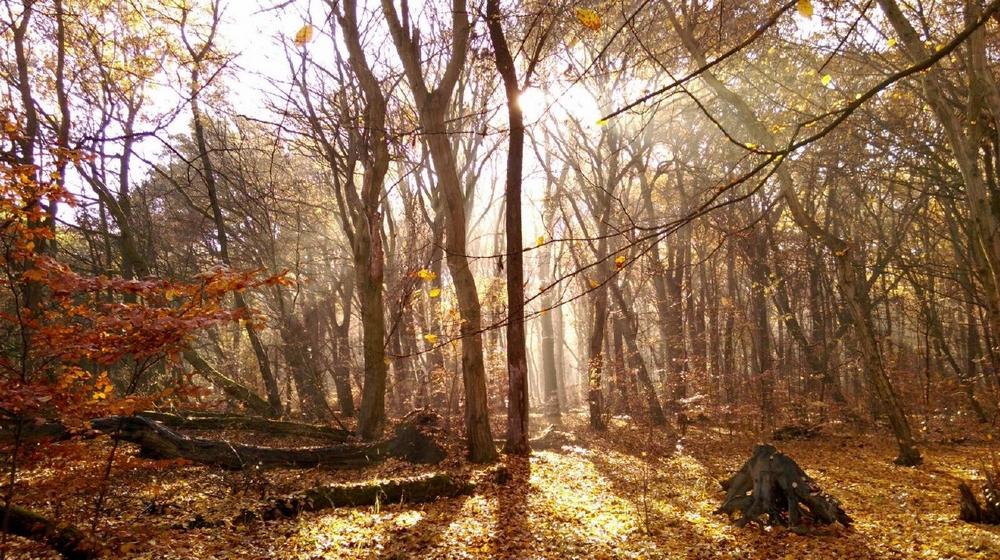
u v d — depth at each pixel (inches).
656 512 378.0
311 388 816.9
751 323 943.0
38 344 191.9
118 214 613.6
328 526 327.9
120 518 290.7
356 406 975.6
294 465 455.8
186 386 223.5
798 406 779.4
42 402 185.2
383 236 847.1
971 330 937.5
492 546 310.0
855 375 995.3
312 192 968.9
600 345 814.5
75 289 191.8
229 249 920.9
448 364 878.4
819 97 658.8
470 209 857.5
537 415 1145.4
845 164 665.0
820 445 658.2
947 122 383.2
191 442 422.9
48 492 221.3
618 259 107.6
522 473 473.4
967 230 592.4
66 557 218.1
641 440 656.4
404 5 499.8
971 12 354.6
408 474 449.1
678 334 914.7
